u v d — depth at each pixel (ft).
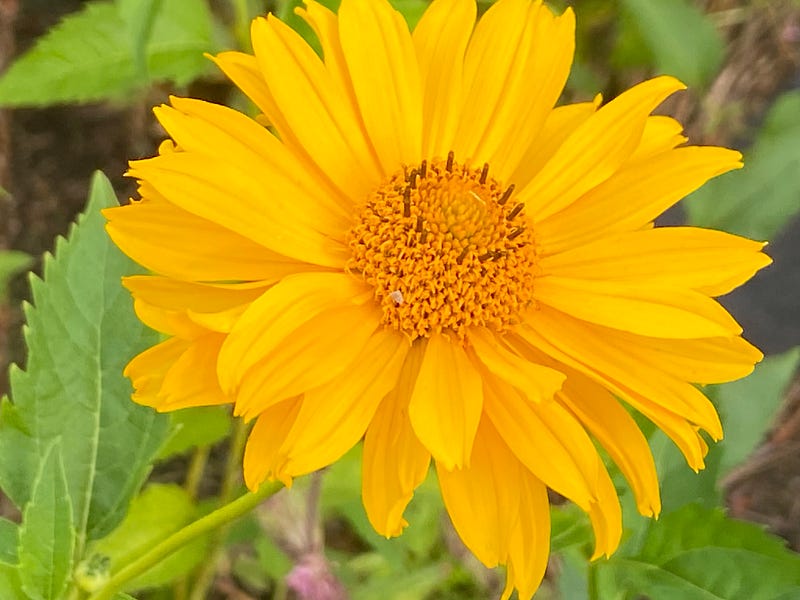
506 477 0.71
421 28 0.76
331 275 0.72
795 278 1.25
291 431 0.68
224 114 0.71
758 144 1.01
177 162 0.69
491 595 0.99
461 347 0.73
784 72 1.15
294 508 0.93
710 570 0.78
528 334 0.74
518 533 0.71
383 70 0.74
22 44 1.14
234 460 0.92
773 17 1.10
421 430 0.68
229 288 0.70
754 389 0.95
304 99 0.72
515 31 0.76
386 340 0.73
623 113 0.75
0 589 0.72
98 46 0.92
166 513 0.87
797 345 1.23
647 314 0.71
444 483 0.70
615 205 0.75
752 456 1.21
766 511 1.20
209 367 0.69
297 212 0.72
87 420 0.80
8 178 1.14
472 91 0.76
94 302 0.80
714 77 1.03
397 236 0.73
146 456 0.80
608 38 1.06
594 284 0.73
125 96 1.06
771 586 0.77
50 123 1.15
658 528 0.79
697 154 0.75
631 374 0.71
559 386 0.68
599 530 0.71
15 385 0.79
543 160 0.78
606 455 0.81
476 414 0.69
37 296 0.79
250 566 1.05
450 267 0.73
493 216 0.74
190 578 0.96
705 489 0.83
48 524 0.72
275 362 0.68
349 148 0.74
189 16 0.91
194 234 0.71
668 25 0.97
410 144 0.75
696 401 0.71
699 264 0.72
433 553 0.98
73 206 1.16
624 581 0.79
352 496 0.93
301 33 0.85
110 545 0.86
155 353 0.71
